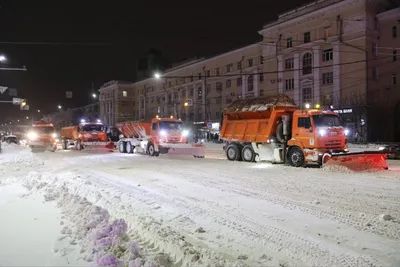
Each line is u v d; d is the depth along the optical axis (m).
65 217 7.24
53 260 5.04
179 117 72.81
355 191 10.27
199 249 5.56
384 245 5.89
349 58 41.66
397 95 40.62
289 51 48.72
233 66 60.62
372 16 41.19
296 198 9.45
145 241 5.96
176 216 7.78
